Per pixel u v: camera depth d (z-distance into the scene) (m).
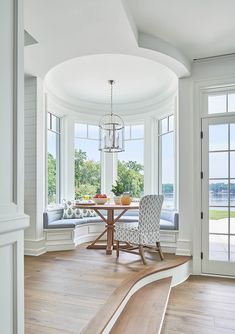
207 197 3.70
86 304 2.24
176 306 2.71
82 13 2.37
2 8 1.06
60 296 2.41
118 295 2.41
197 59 3.72
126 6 2.42
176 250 3.87
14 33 1.12
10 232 1.05
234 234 3.57
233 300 2.84
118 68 3.96
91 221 4.96
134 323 2.16
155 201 3.52
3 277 1.02
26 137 3.99
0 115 1.03
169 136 5.04
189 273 3.68
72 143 5.38
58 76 4.24
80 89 4.88
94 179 5.79
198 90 3.78
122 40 2.85
